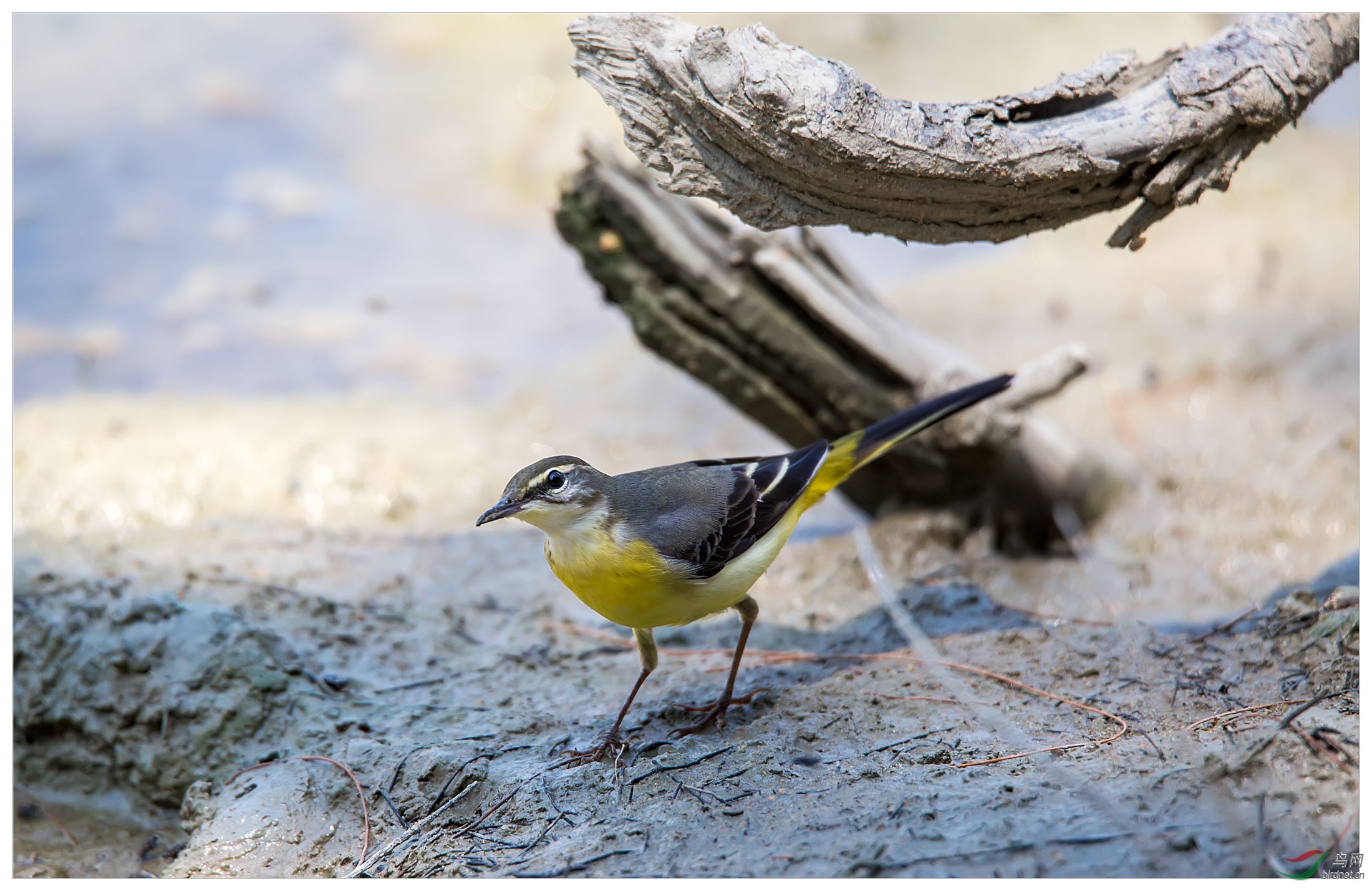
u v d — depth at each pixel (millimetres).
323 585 12055
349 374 18219
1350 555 11289
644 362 18766
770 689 9461
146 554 12180
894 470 12797
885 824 7012
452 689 10164
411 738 9227
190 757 9703
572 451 15961
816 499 9617
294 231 22812
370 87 27219
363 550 13039
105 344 18812
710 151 7965
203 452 15164
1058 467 12703
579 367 18656
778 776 7887
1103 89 8305
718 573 8609
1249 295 18141
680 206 11625
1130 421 15156
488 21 28500
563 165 23922
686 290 11594
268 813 8453
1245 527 12656
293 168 24766
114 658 10180
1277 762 7160
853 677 9500
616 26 7805
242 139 25641
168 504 13945
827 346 11844
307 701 9820
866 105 7711
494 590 12320
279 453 15297
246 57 28641
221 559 12336
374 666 10500
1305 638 8828
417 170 24672
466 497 14695
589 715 9508
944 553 12492
